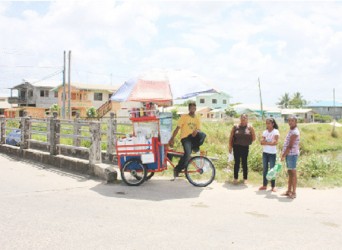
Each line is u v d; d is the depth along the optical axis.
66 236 4.95
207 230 5.31
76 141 13.38
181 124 8.62
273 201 7.18
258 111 71.56
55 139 11.80
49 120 12.81
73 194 7.60
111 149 12.16
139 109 8.67
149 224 5.55
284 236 5.09
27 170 10.80
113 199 7.18
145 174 8.50
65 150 14.00
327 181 9.35
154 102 9.05
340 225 5.66
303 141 30.64
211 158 9.71
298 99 121.31
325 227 5.55
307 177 10.03
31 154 12.99
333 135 39.34
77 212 6.18
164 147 8.72
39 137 18.95
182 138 8.65
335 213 6.35
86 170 10.03
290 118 7.50
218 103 79.38
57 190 7.98
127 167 8.58
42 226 5.37
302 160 11.55
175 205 6.78
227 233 5.19
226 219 5.90
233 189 8.27
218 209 6.52
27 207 6.46
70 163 10.77
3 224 5.45
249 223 5.70
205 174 9.52
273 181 8.09
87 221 5.65
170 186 8.51
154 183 8.84
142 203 6.89
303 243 4.83
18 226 5.36
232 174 9.95
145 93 8.77
